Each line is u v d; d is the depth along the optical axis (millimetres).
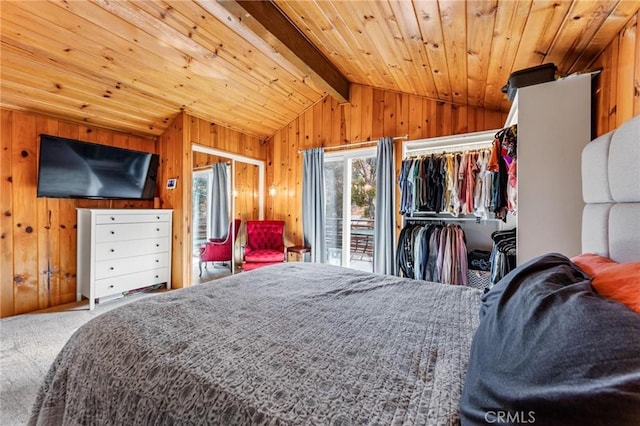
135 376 800
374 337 985
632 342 468
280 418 605
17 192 2701
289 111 4164
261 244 4324
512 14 1461
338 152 3947
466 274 2754
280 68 3246
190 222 3629
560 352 521
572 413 429
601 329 512
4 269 2641
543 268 910
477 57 2021
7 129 2637
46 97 2650
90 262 2865
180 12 2252
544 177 1616
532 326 625
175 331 994
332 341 950
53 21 2066
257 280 1695
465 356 858
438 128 3244
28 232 2777
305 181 4188
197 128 3729
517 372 560
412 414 608
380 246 3488
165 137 3701
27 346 2088
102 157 3168
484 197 2529
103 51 2416
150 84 2957
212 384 716
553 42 1598
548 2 1302
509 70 2082
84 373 906
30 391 1586
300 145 4340
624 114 1295
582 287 690
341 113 3922
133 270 3188
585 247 1274
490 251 2951
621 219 1002
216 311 1194
